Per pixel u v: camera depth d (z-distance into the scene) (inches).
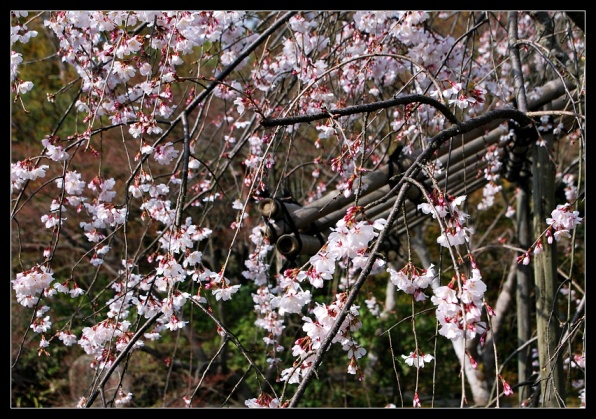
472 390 302.8
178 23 122.5
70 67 338.0
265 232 146.4
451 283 72.3
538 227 168.2
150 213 128.1
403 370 323.3
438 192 78.5
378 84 154.8
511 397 347.6
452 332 71.9
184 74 286.7
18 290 114.3
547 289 166.2
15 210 118.0
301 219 140.0
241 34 143.7
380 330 322.3
